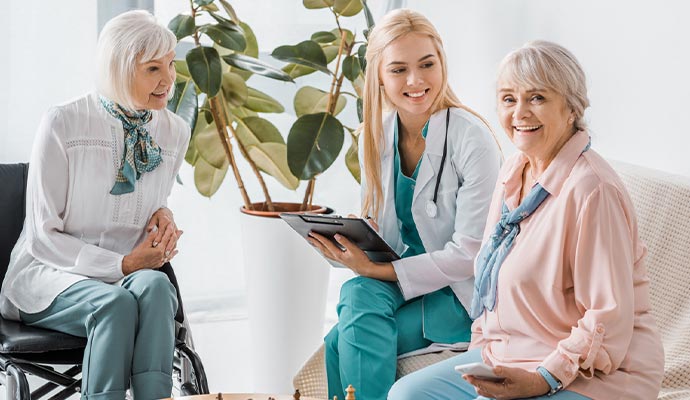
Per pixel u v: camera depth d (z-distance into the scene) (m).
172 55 2.49
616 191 1.88
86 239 2.53
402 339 2.39
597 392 1.84
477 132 2.43
